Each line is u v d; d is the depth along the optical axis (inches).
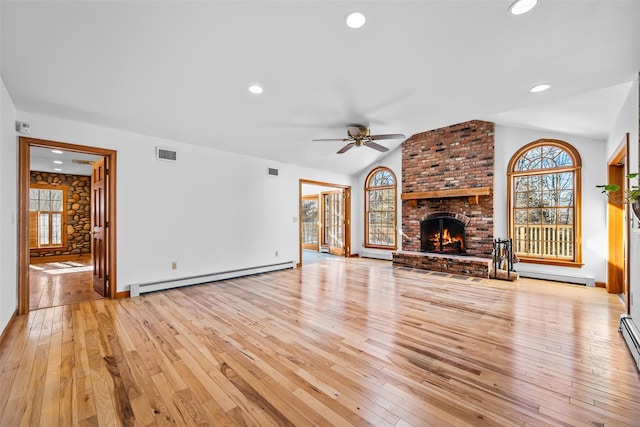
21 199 128.8
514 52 90.9
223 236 200.8
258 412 66.7
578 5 69.9
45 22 79.2
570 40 83.6
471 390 75.2
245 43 89.2
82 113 135.9
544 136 201.3
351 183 312.3
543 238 205.5
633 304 109.1
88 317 126.7
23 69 100.4
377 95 125.3
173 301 150.9
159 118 148.6
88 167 271.3
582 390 75.1
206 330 113.1
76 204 303.6
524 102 129.5
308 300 153.6
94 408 67.7
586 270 187.2
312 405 69.1
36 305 143.3
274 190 235.1
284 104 136.6
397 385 77.3
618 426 62.1
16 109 127.7
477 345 101.0
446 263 226.8
